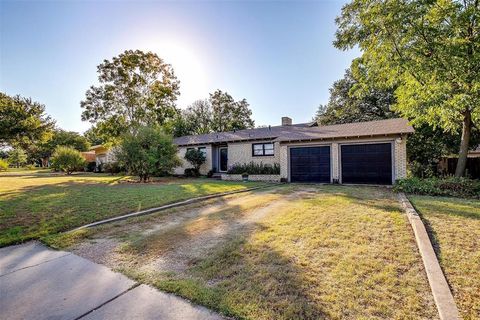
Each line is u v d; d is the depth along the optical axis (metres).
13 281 3.07
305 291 2.64
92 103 22.36
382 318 2.19
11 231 4.93
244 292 2.65
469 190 8.20
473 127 11.81
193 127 36.69
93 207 7.04
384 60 10.41
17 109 19.08
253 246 3.96
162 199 8.24
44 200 8.15
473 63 8.40
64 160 25.17
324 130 15.02
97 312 2.42
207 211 6.77
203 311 2.38
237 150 18.42
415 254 3.48
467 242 3.84
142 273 3.21
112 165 23.89
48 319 2.33
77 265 3.51
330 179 13.47
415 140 14.83
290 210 6.31
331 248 3.76
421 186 8.91
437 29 9.25
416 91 9.88
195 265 3.40
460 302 2.36
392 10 9.50
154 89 23.89
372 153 12.34
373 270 3.05
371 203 6.98
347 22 11.35
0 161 36.62
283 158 14.77
